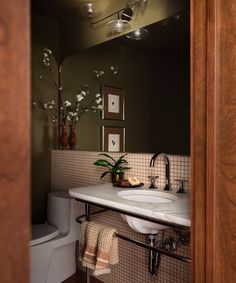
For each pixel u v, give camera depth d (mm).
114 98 2090
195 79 833
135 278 1855
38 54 2568
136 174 1844
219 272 788
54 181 2629
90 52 2342
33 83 2531
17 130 346
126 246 1912
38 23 2562
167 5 1729
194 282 852
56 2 2293
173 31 1696
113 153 2033
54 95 2689
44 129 2617
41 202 2611
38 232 2105
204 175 814
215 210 791
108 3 2137
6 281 340
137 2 1903
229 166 762
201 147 822
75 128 2480
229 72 758
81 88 2434
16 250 349
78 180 2336
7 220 341
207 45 794
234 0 745
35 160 2566
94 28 2281
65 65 2637
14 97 341
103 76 2199
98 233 1483
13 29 337
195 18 825
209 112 794
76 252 2334
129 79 1968
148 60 1832
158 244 1536
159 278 1716
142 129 1846
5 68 332
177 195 1455
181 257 1178
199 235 834
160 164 1701
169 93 1696
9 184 341
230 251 762
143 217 1171
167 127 1695
